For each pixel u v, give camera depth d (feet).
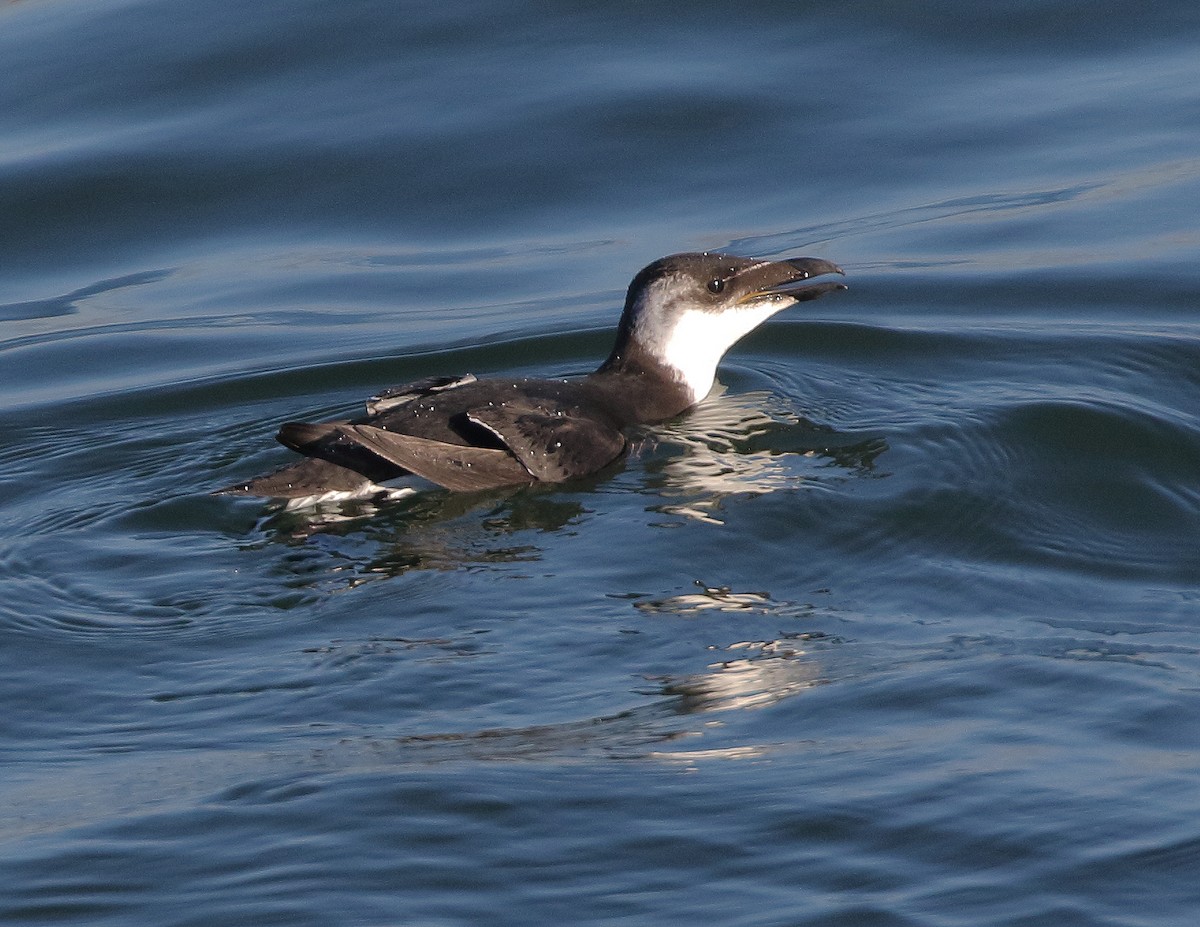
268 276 56.24
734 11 67.77
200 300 55.01
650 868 23.63
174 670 31.07
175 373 49.52
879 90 63.41
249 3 69.41
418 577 34.55
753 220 57.31
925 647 31.04
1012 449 40.16
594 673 30.25
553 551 35.58
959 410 42.45
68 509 39.14
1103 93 62.49
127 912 22.93
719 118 62.23
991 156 59.77
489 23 67.36
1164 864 23.34
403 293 54.44
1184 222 55.26
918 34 66.18
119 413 46.88
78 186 60.39
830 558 35.24
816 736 27.43
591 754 26.99
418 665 30.68
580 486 38.86
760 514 36.96
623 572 34.45
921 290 52.21
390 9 68.64
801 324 49.39
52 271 57.16
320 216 59.31
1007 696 28.68
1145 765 26.03
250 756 27.48
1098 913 22.36
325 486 37.96
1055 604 33.35
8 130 63.26
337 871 23.68
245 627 32.73
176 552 36.40
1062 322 49.37
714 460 40.19
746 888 23.12
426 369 48.91
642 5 68.44
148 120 63.52
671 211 58.29
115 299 55.26
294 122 63.05
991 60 64.90
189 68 65.87
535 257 56.08
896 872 23.43
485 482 38.24
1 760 27.96
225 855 24.21
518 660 30.78
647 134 61.72
